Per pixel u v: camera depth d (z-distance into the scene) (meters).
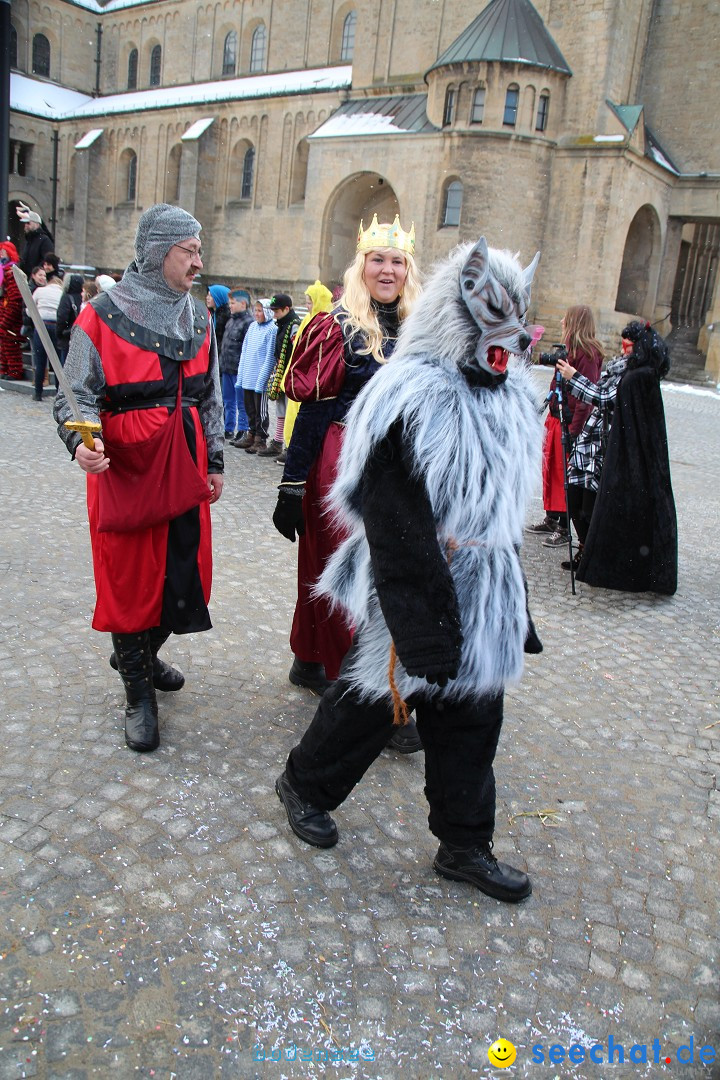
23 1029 1.82
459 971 2.13
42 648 3.74
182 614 2.93
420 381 1.95
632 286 33.56
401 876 2.48
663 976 2.19
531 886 2.44
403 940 2.22
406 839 2.67
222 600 4.58
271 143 38.59
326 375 2.89
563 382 5.47
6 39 14.65
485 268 1.96
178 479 2.77
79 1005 1.90
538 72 28.42
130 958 2.05
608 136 28.73
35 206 49.19
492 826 2.42
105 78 50.16
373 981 2.07
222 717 3.31
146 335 2.73
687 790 3.12
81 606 4.27
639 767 3.26
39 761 2.86
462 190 29.39
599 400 5.27
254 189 39.50
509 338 1.98
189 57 45.19
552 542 6.65
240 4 42.47
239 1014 1.93
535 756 3.28
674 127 32.50
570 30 29.11
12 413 9.93
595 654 4.43
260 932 2.19
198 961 2.06
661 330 33.59
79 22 49.09
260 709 3.41
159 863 2.40
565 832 2.78
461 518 2.01
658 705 3.85
